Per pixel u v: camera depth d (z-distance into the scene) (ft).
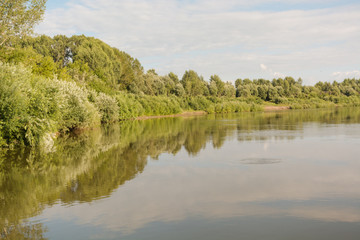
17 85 72.74
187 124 156.25
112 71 281.74
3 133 73.77
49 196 39.06
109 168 54.49
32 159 63.57
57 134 109.40
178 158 62.85
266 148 72.33
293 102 388.16
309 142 80.07
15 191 41.57
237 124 148.25
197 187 41.83
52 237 27.45
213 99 320.29
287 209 32.94
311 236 26.68
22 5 92.32
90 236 27.53
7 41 97.25
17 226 29.94
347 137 88.07
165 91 314.55
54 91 87.10
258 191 39.42
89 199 37.55
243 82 509.76
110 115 163.53
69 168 54.95
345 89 494.18
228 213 32.14
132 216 31.86
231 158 61.52
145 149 75.25
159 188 41.70
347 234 26.94
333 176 46.01
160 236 27.22
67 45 308.40
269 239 26.32
